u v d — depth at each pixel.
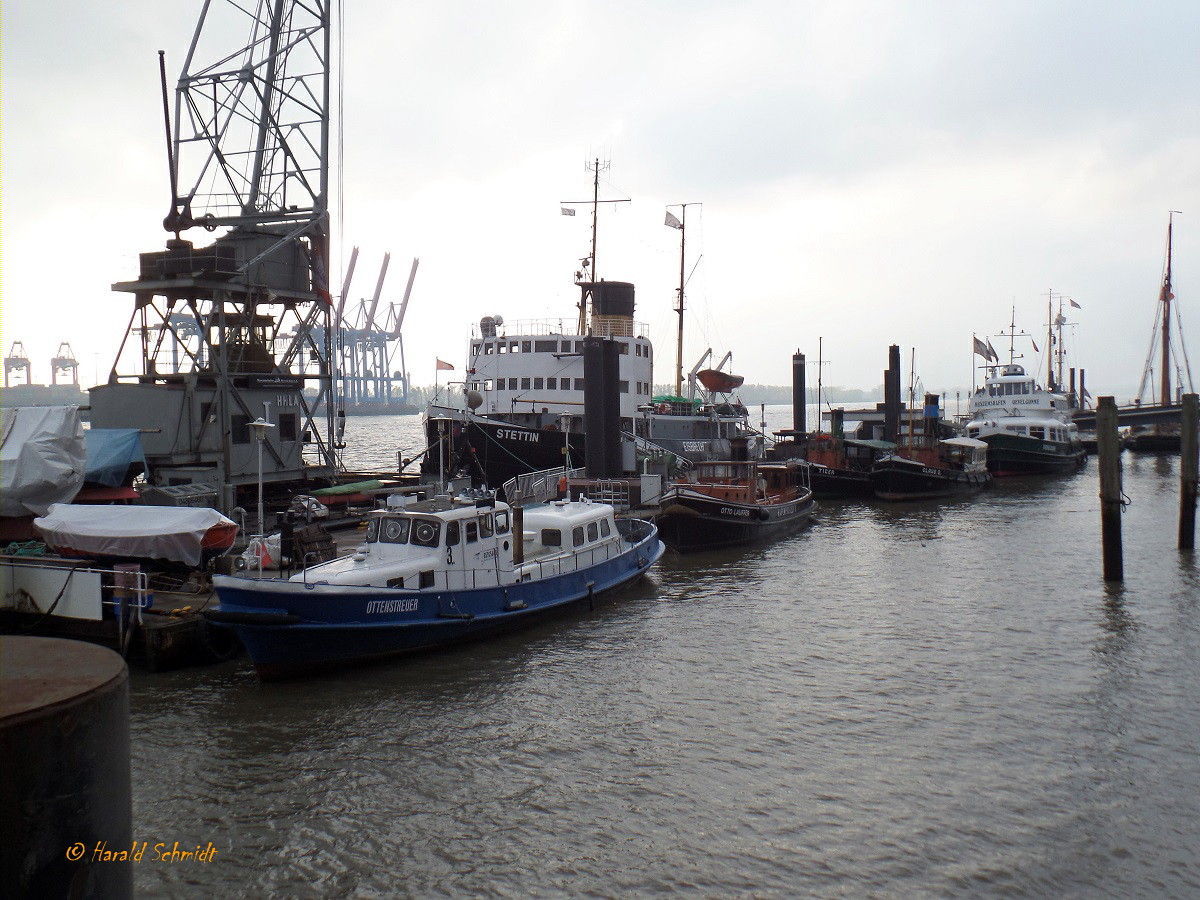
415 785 15.93
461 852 13.79
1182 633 25.17
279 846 13.92
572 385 51.56
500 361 53.06
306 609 20.44
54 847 3.68
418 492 38.47
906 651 23.67
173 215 40.31
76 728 3.73
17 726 3.52
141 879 12.99
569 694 20.44
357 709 19.39
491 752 17.30
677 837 14.21
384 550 23.61
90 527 23.11
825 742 17.77
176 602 23.12
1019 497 60.97
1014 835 14.28
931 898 12.66
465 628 23.75
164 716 18.84
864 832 14.38
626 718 19.00
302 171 42.06
